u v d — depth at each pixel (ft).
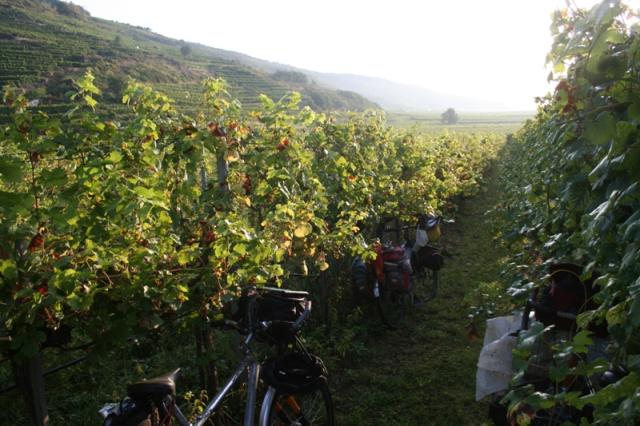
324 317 19.12
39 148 8.75
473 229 40.50
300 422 11.56
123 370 15.96
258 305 11.43
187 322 11.14
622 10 7.29
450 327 21.06
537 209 15.37
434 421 14.58
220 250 10.22
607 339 9.40
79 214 9.04
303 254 15.33
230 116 13.23
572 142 10.09
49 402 14.44
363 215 17.48
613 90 7.80
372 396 15.67
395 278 21.13
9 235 7.97
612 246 7.61
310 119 15.57
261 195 14.35
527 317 10.53
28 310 7.80
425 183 29.89
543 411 8.94
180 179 11.89
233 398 13.44
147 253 9.22
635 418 5.53
